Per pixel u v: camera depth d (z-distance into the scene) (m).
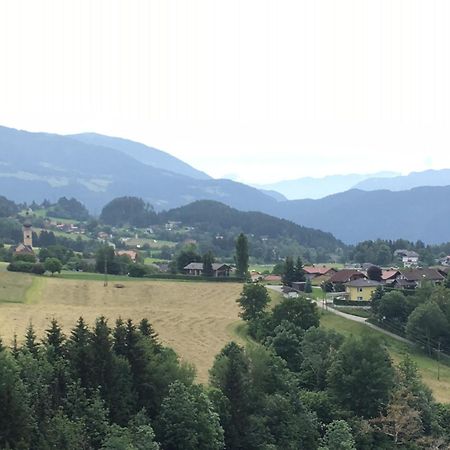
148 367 64.00
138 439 53.47
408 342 127.94
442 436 75.75
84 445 50.12
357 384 76.88
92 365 59.28
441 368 115.19
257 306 123.69
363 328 134.25
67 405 54.62
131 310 133.62
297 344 92.00
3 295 139.75
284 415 68.12
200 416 59.22
